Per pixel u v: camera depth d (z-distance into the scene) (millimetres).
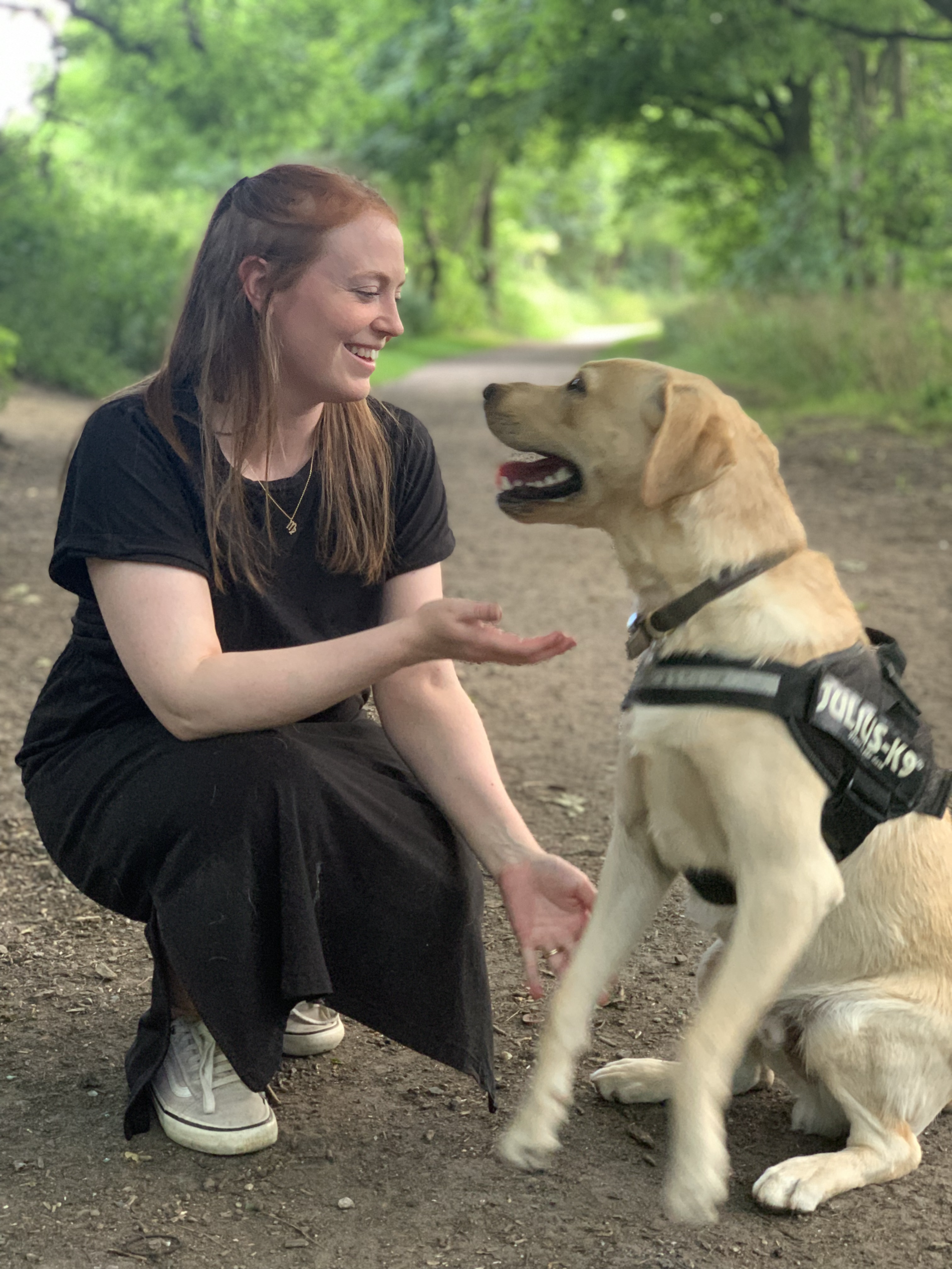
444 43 21031
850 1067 2209
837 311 15969
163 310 17250
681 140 24094
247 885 2137
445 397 18359
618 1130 2389
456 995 2309
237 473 2230
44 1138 2289
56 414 13766
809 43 17656
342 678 2090
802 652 2199
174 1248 1998
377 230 2215
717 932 2410
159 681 2129
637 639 2379
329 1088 2512
